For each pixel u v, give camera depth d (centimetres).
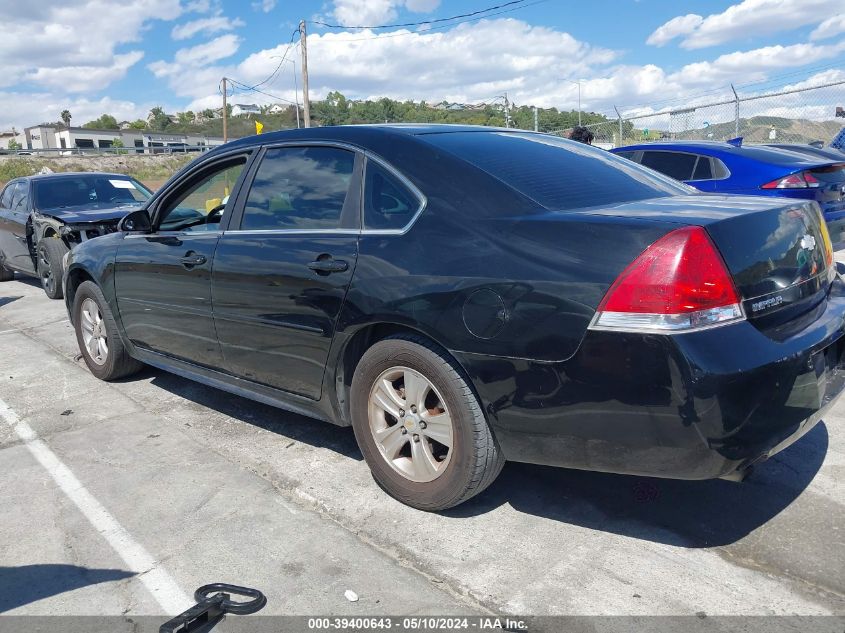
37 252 870
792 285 259
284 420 422
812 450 344
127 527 304
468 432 276
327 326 312
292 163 354
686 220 242
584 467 257
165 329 420
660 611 234
